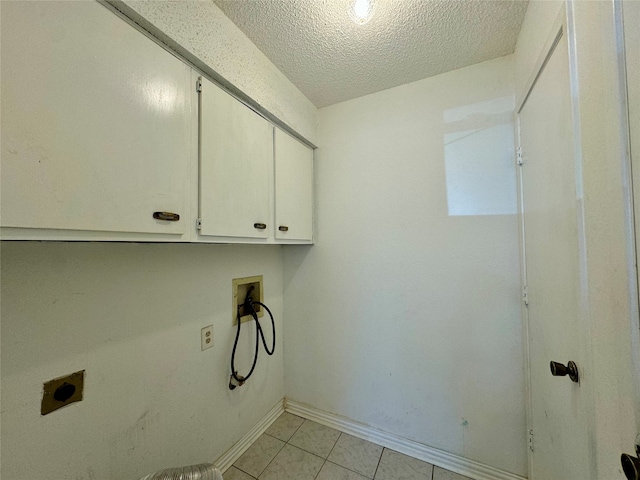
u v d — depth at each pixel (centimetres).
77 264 88
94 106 67
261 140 131
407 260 152
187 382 124
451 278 141
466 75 139
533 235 105
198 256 132
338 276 173
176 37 85
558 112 77
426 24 112
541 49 90
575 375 69
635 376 43
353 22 111
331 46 125
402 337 153
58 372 83
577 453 70
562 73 74
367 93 163
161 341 113
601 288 54
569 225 72
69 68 62
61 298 84
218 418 139
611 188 50
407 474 134
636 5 41
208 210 99
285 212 150
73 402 86
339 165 173
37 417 78
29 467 76
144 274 108
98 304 93
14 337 75
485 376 133
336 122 174
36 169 57
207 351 135
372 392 161
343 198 171
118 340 98
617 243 48
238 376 150
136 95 76
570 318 73
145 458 106
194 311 129
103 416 93
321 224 179
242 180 117
